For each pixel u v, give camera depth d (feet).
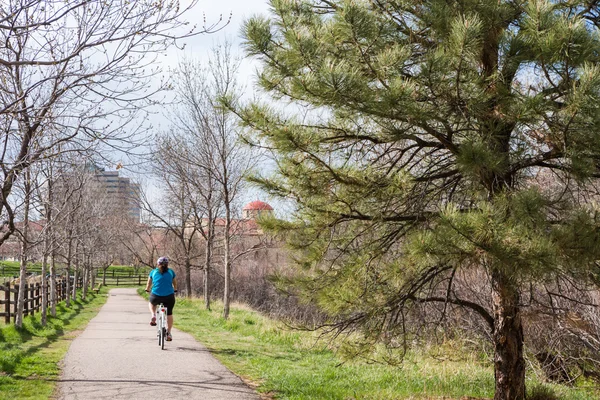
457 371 31.63
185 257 108.27
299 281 23.79
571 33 16.74
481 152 18.03
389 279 21.98
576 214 17.52
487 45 20.30
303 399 25.21
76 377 28.89
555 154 19.27
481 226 16.57
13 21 20.17
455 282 33.71
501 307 22.30
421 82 18.70
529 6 17.66
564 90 18.02
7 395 23.82
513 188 20.01
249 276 105.60
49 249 55.47
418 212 22.22
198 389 26.68
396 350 24.75
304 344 41.68
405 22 22.02
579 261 17.19
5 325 51.11
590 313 30.48
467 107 19.40
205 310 76.64
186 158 70.74
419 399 25.50
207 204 77.46
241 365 35.06
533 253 16.34
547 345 36.14
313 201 22.74
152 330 55.36
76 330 54.49
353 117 20.93
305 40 19.76
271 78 21.83
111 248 148.56
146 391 25.79
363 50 20.45
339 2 22.48
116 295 135.13
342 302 22.02
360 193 22.34
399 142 22.63
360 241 24.04
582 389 30.76
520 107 18.13
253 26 20.62
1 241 27.37
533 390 25.49
